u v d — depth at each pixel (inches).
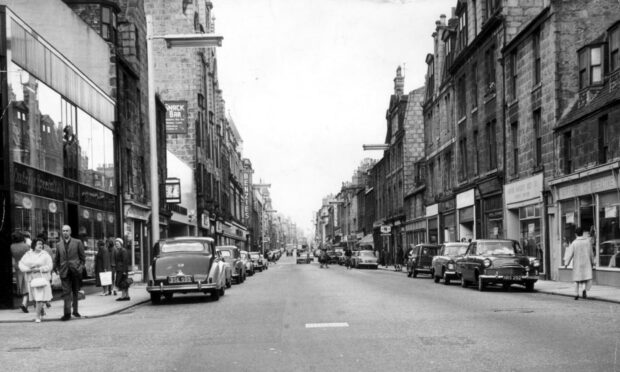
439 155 1727.4
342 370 290.2
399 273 1578.5
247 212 3811.5
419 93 2224.4
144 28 1333.7
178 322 509.7
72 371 309.6
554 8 966.4
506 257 806.5
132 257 1153.4
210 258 736.3
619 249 782.5
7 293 643.5
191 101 1919.3
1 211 649.6
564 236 946.1
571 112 933.8
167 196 1485.0
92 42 1016.9
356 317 494.6
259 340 389.1
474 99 1390.3
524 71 1096.8
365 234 3398.1
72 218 864.9
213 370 300.5
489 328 416.8
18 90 683.4
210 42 846.5
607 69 890.1
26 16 836.0
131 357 344.8
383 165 2736.2
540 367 285.3
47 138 773.9
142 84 1295.5
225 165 2672.2
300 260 3248.0
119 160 1093.1
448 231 1631.4
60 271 558.6
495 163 1269.7
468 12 1437.0
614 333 383.6
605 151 830.5
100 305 687.7
